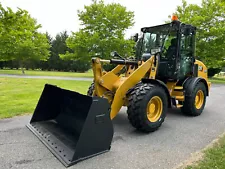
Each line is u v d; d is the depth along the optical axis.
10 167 2.22
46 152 2.58
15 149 2.65
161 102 3.52
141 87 3.31
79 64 32.31
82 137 2.37
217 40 14.80
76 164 2.31
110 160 2.44
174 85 4.43
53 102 3.53
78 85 10.25
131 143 2.98
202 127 3.82
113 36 15.53
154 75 3.79
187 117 4.58
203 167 2.23
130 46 15.38
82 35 16.03
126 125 3.85
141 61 3.83
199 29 15.02
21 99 6.04
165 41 4.17
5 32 7.63
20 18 7.60
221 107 5.78
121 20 16.00
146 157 2.54
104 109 2.56
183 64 4.55
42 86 9.34
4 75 16.91
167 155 2.60
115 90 3.44
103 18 15.94
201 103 4.93
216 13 14.83
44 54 22.56
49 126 3.33
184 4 16.48
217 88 11.19
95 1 16.33
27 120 3.94
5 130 3.36
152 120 3.43
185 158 2.51
